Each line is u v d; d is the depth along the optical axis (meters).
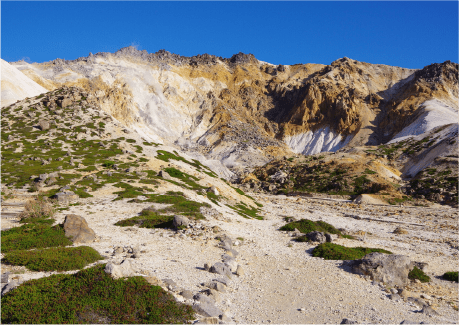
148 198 44.94
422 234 49.72
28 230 25.53
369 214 76.50
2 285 15.97
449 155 122.69
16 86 140.88
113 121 94.81
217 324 13.80
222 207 53.34
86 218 34.22
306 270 22.81
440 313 16.97
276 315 15.58
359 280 21.19
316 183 124.25
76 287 14.80
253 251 27.38
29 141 75.50
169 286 16.69
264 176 146.38
